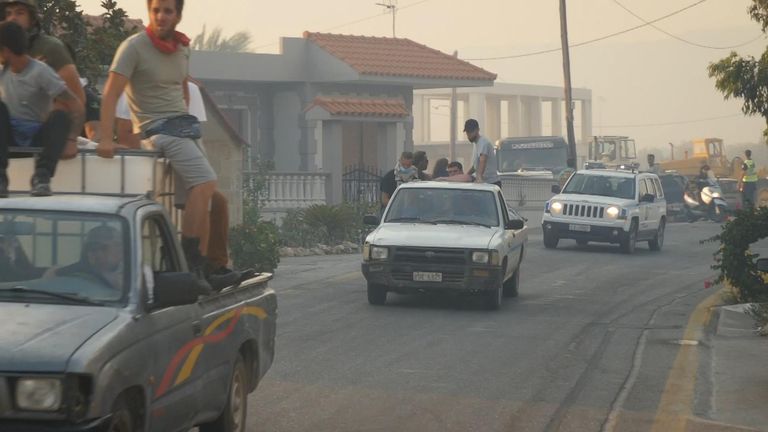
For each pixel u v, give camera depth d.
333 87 51.31
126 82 10.52
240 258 27.89
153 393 8.55
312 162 50.69
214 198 11.47
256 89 50.94
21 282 8.70
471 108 127.38
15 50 10.11
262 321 11.55
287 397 13.83
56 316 8.27
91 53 21.77
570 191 41.66
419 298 24.81
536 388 14.85
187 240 10.79
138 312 8.55
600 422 12.87
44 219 9.05
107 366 7.84
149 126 10.76
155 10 10.59
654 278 31.28
